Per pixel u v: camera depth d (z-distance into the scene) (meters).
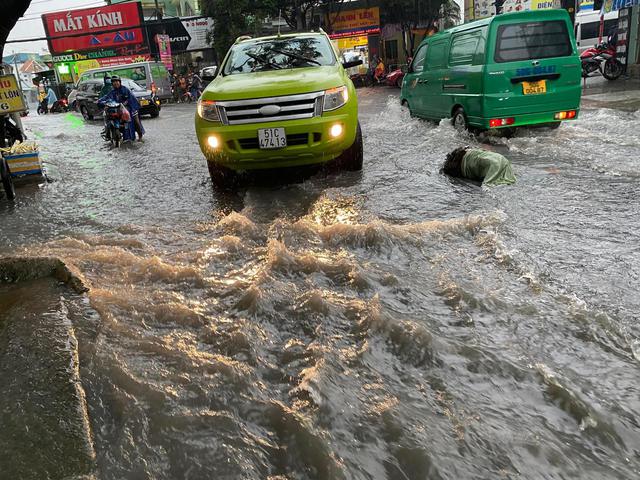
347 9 33.38
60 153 10.67
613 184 4.96
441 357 2.29
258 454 1.77
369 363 2.27
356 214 4.51
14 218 5.51
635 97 11.41
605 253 3.36
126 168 8.16
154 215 5.13
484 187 5.11
